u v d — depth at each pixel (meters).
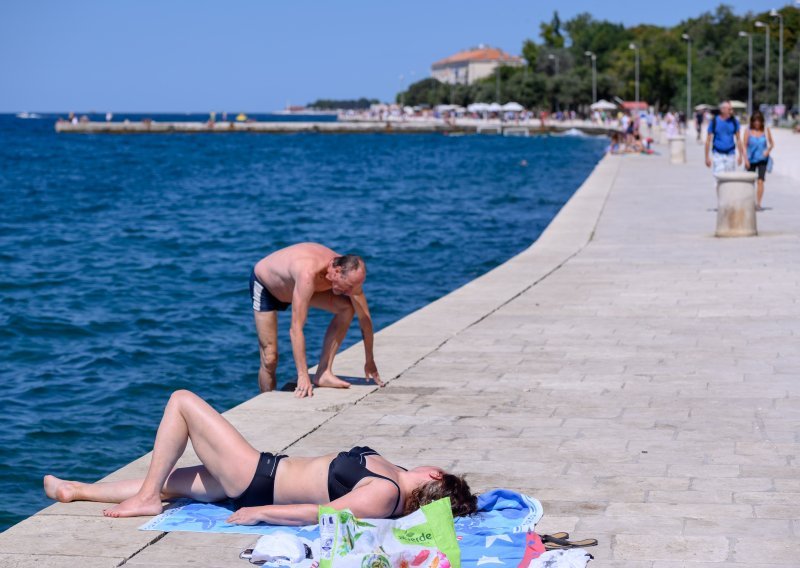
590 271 15.59
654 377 9.24
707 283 14.17
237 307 17.14
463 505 5.71
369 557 5.01
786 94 115.50
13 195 43.62
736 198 18.83
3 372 12.85
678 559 5.36
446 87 194.12
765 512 6.00
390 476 5.62
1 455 9.64
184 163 70.44
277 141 114.06
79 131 139.75
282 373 12.73
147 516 6.11
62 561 5.43
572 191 41.81
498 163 64.94
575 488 6.48
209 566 5.37
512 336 11.16
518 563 5.20
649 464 6.91
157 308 17.06
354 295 8.51
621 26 195.38
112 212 35.62
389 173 56.09
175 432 6.09
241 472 5.94
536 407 8.37
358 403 8.57
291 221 31.66
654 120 91.88
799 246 17.42
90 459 9.62
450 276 20.59
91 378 12.53
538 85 157.12
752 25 138.75
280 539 5.42
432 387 9.06
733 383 8.96
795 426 7.68
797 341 10.52
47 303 17.59
